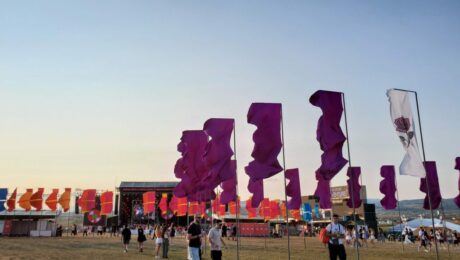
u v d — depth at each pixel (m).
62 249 30.12
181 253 27.38
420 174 14.64
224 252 28.59
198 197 22.86
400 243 44.84
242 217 74.12
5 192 47.34
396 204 28.84
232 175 17.84
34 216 67.50
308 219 49.09
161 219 76.25
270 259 23.14
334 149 14.27
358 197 29.73
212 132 18.14
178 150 22.19
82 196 49.94
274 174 14.88
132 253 27.14
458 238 41.78
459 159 25.12
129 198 79.38
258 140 15.05
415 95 16.27
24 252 27.00
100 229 63.69
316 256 25.33
